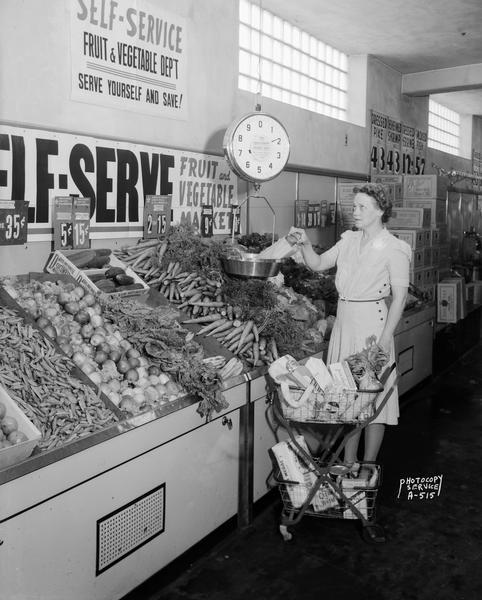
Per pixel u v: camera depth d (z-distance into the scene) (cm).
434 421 524
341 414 306
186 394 295
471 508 373
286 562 310
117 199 398
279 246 379
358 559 315
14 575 211
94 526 243
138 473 262
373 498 330
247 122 420
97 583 248
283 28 651
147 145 418
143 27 406
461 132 1298
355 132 746
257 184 434
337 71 763
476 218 902
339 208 708
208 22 467
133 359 299
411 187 730
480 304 807
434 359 659
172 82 436
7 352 256
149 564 276
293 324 379
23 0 328
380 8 610
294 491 326
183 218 456
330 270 607
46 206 352
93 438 237
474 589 292
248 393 331
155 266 402
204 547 313
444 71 848
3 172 326
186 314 374
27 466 211
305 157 634
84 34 364
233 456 328
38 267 352
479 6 603
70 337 294
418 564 312
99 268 374
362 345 347
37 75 339
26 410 236
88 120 373
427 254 655
